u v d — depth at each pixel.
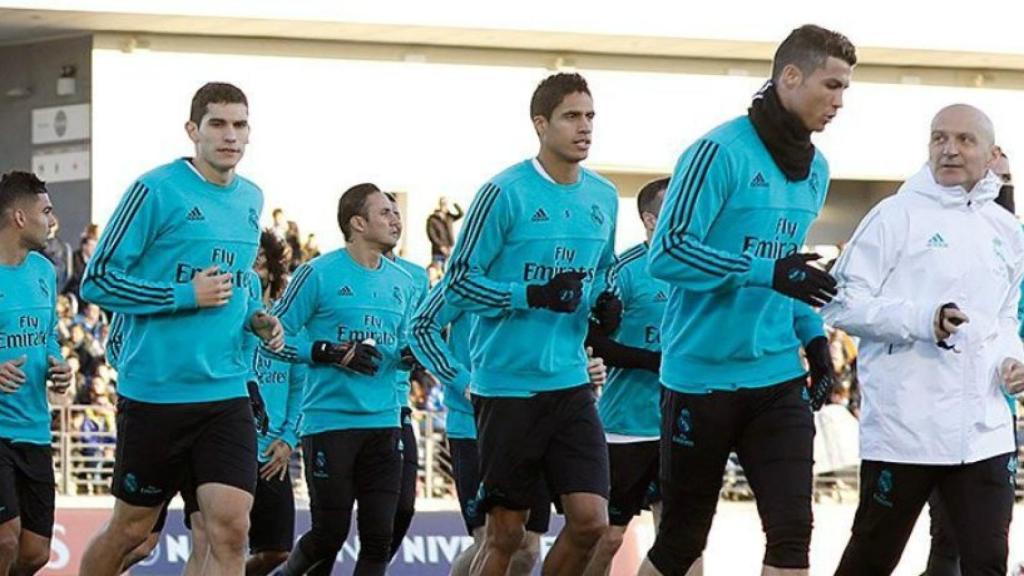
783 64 10.58
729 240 10.73
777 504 10.69
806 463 10.77
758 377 10.82
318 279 15.22
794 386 10.88
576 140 12.16
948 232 10.93
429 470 25.08
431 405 25.92
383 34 32.03
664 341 11.24
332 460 14.98
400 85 32.78
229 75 31.69
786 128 10.62
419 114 32.91
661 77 34.56
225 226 11.74
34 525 13.82
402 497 16.30
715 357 10.84
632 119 34.44
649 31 32.94
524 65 33.53
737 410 10.86
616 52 34.09
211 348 11.66
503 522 12.67
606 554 14.83
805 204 10.85
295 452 24.64
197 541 12.18
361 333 15.22
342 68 32.44
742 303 10.73
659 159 34.62
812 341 11.02
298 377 15.65
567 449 12.32
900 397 10.88
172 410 11.65
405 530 16.50
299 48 32.16
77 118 30.91
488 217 12.21
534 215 12.24
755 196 10.66
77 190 30.95
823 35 10.49
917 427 10.84
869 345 11.05
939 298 10.91
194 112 11.73
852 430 26.44
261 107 31.95
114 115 30.81
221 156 11.63
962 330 10.86
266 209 32.03
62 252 26.86
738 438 10.98
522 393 12.33
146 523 12.10
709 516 11.31
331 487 14.98
